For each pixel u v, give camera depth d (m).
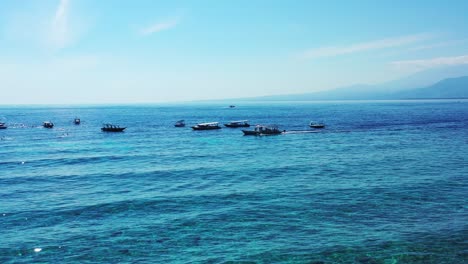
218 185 39.41
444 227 25.88
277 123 130.75
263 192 36.06
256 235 25.38
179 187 38.78
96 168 50.09
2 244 24.39
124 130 109.00
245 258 22.06
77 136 93.25
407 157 54.28
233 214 29.62
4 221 28.69
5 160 56.97
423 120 128.50
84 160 56.75
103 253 23.08
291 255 22.30
